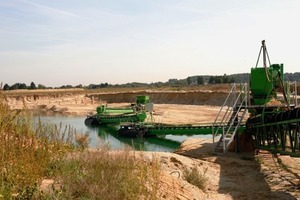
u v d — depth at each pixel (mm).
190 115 52688
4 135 7504
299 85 64625
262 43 17875
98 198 6934
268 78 17750
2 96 8930
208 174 14641
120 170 8430
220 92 80062
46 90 131875
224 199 11258
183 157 16172
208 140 26125
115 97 107000
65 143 10016
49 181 7570
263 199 11516
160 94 95812
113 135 37031
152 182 8898
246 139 21047
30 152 7672
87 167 8242
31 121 8953
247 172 15656
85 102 100688
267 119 16062
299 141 12242
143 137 33906
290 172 15641
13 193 6445
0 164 6867
